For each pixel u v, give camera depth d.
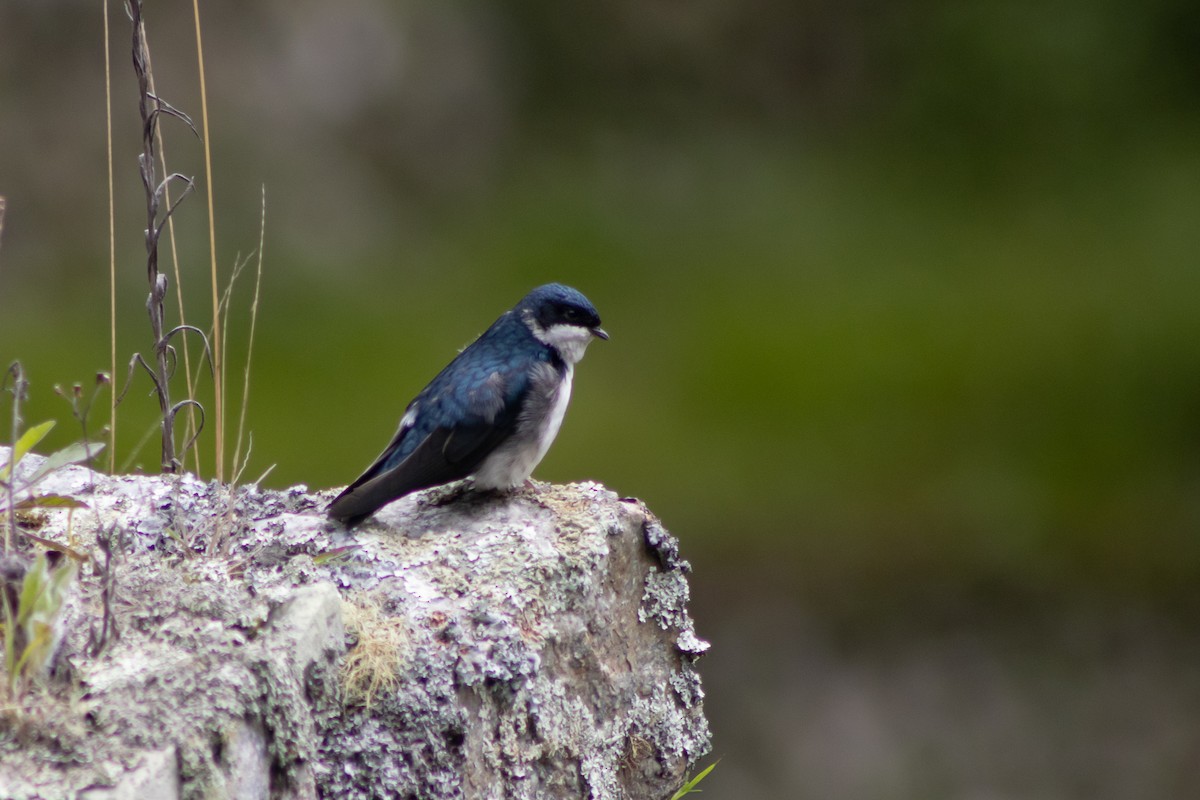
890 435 17.16
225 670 3.87
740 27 23.03
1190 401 17.72
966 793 13.08
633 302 18.98
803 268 19.88
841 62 23.34
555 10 22.11
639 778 5.39
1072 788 13.23
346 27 19.20
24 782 3.41
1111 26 23.34
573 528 5.36
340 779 4.28
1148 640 14.62
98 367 15.32
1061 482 16.47
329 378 16.20
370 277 18.06
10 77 16.80
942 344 18.33
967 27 23.45
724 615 14.71
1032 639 14.66
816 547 15.32
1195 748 13.22
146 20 17.69
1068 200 21.64
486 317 18.00
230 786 3.69
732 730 13.62
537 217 20.14
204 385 15.48
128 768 3.49
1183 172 21.66
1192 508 16.09
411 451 5.90
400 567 5.01
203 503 5.29
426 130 19.89
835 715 13.80
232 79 18.03
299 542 5.12
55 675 3.77
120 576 4.34
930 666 14.34
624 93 22.20
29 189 16.52
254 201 17.62
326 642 4.30
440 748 4.44
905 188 21.88
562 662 5.10
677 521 15.50
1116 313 19.09
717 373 17.84
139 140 17.16
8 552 4.18
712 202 21.12
